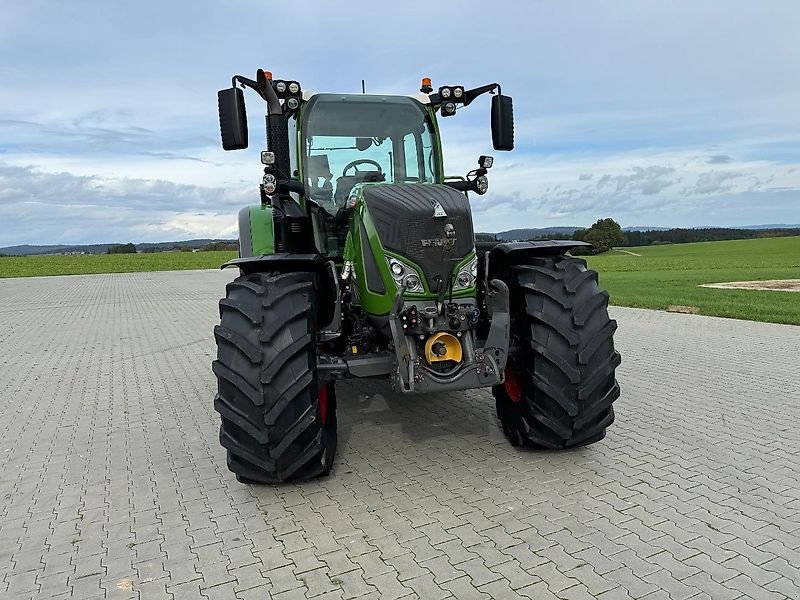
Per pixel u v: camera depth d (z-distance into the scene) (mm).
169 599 2590
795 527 3014
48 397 5988
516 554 2826
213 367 3449
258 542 3035
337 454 4176
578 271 3928
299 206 4824
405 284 3559
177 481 3861
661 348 7570
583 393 3678
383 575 2693
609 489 3488
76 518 3385
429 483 3650
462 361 3611
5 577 2809
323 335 3838
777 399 5191
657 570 2668
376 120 4773
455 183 5008
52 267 37719
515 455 4055
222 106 4016
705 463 3836
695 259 38656
